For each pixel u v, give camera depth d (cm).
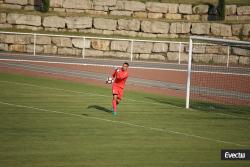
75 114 6694
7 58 12050
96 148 5197
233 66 13412
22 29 14075
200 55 13688
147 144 5456
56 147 5156
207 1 15250
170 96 8712
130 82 10006
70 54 13550
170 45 13712
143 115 6894
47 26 14175
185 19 14875
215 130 6284
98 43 13575
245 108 8056
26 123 6094
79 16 14325
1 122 6084
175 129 6203
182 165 4772
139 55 13675
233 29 14375
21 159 4725
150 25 14388
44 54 13388
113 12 14750
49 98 7656
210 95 9144
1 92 7894
